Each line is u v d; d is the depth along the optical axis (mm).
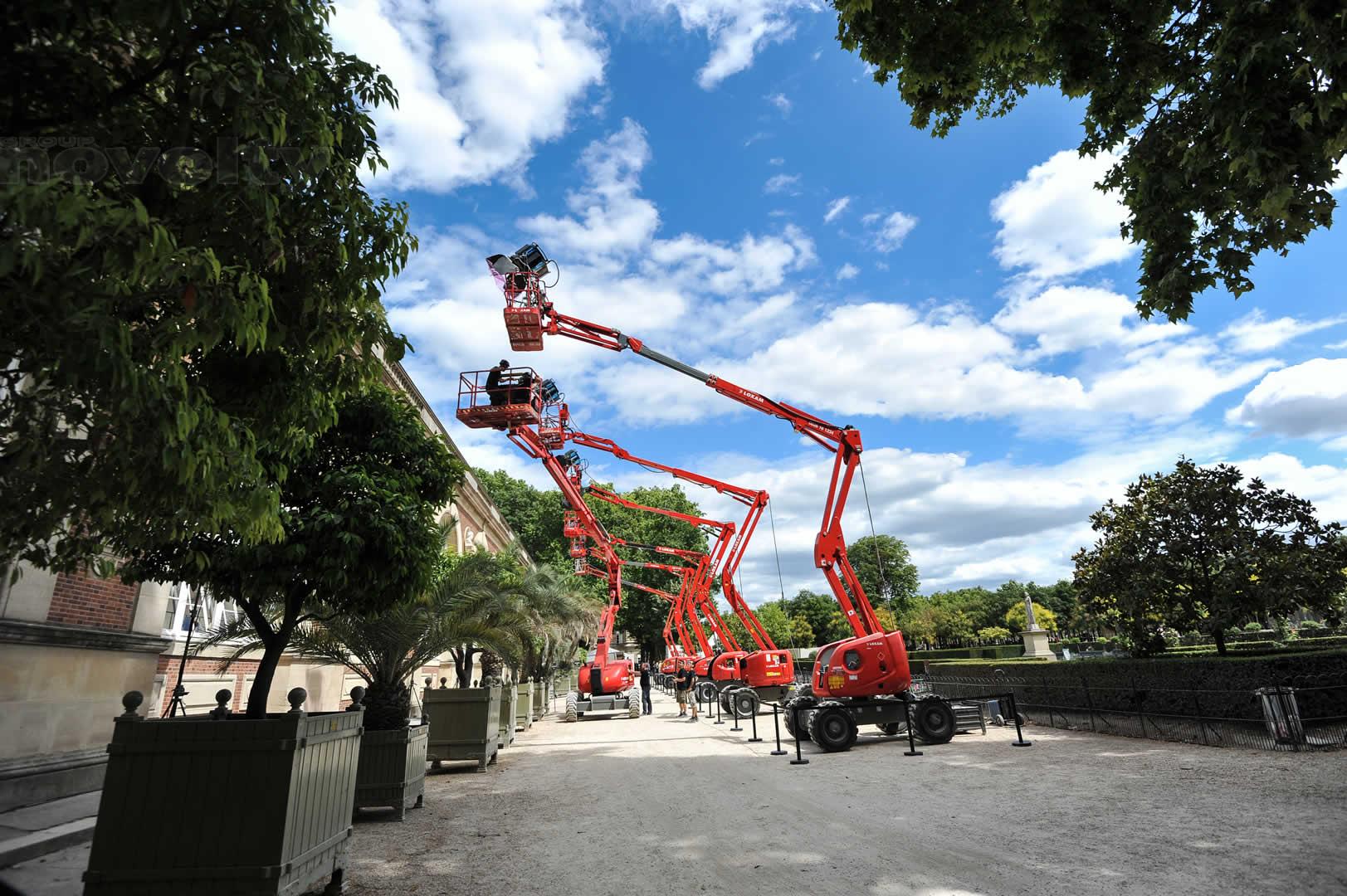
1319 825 6301
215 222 3559
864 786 9711
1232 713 11969
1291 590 13828
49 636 8031
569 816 8523
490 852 6793
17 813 7223
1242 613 14398
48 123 3141
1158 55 6336
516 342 16391
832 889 5258
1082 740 13148
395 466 7375
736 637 73812
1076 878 5238
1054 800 8070
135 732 4625
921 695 15266
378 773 8438
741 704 23547
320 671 16250
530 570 22891
